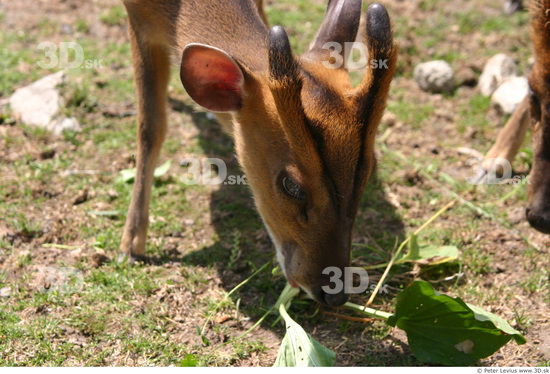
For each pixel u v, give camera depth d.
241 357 1.14
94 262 1.26
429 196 1.42
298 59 1.10
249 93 1.10
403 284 1.25
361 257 1.29
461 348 1.12
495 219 1.37
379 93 1.06
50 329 1.16
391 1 1.86
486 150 1.51
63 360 1.13
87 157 1.46
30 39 1.70
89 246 1.29
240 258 1.29
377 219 1.37
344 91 1.08
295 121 1.05
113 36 1.72
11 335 1.15
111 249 1.29
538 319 1.20
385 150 1.50
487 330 1.10
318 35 1.15
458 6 1.87
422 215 1.38
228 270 1.27
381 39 1.04
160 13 1.23
